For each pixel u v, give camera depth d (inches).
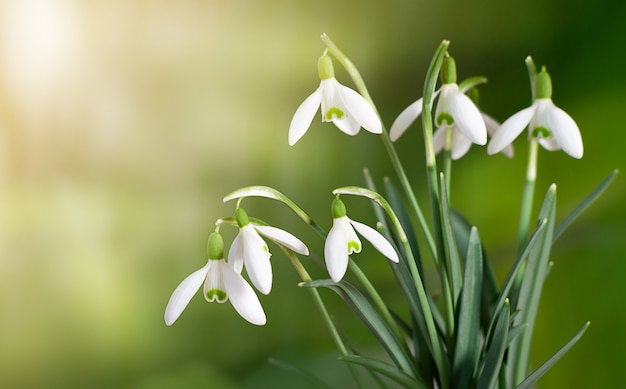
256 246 20.5
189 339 45.6
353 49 43.1
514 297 22.7
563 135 21.0
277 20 44.3
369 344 39.0
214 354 45.2
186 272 46.4
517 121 21.1
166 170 46.4
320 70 21.2
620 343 33.7
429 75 21.1
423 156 42.0
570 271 34.9
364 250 40.3
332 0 43.0
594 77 37.0
